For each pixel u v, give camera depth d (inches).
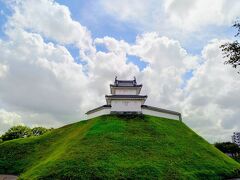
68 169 1242.0
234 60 792.9
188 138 1926.7
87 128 1945.1
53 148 1893.5
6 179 1451.8
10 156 1915.6
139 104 2181.3
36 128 3535.9
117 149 1514.5
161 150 1568.7
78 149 1519.4
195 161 1507.1
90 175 1184.2
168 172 1285.7
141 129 1870.1
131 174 1218.0
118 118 2054.6
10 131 3275.1
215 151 1839.3
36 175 1244.5
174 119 2396.7
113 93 2544.3
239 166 1689.2
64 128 2378.2
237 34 799.1
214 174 1386.6
